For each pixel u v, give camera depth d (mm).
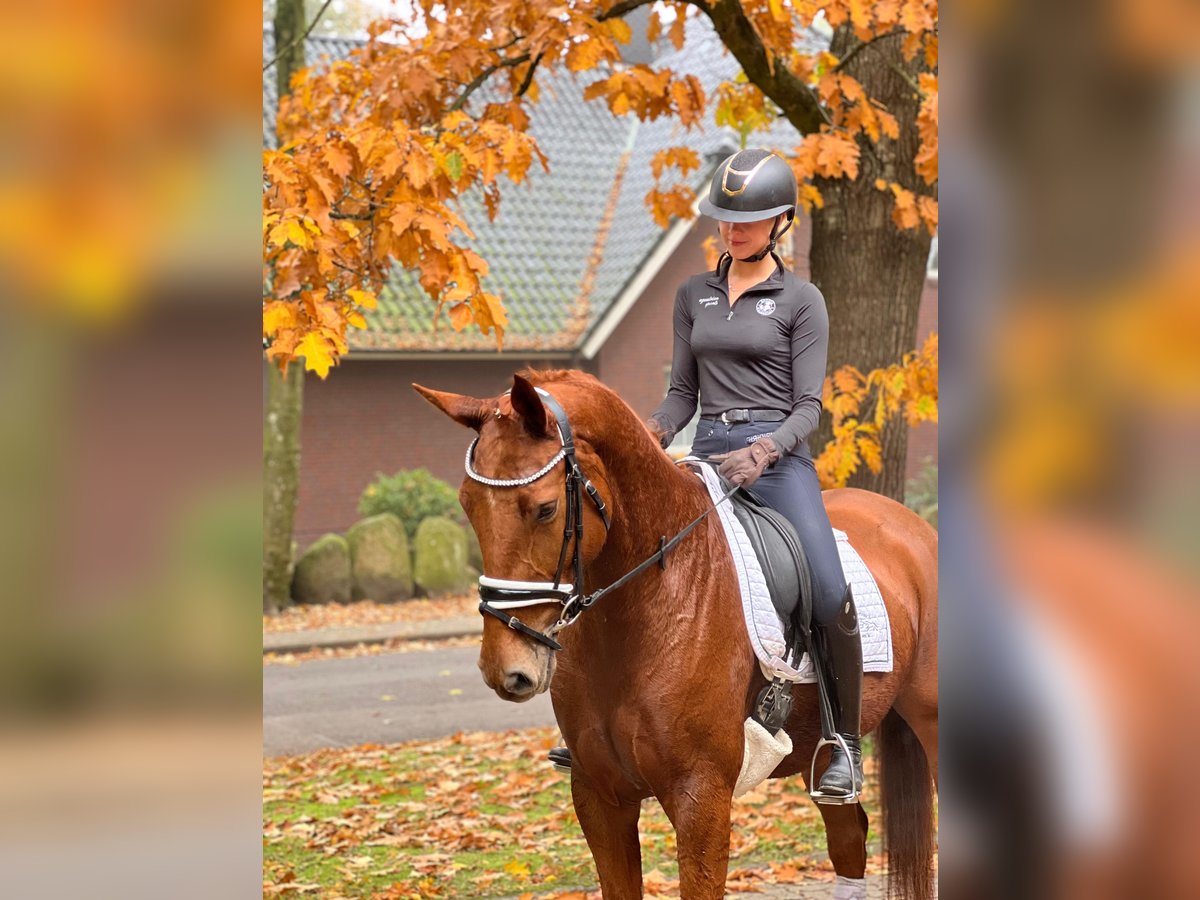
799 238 17328
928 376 5504
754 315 3424
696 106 5559
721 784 3146
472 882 5059
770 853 5383
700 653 3104
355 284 4500
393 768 7551
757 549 3326
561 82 20859
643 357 18359
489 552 2697
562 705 3254
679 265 18500
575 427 2861
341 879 5137
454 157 4457
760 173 3342
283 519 14852
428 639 13609
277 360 4117
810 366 3391
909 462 19797
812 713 3562
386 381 17469
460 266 4195
